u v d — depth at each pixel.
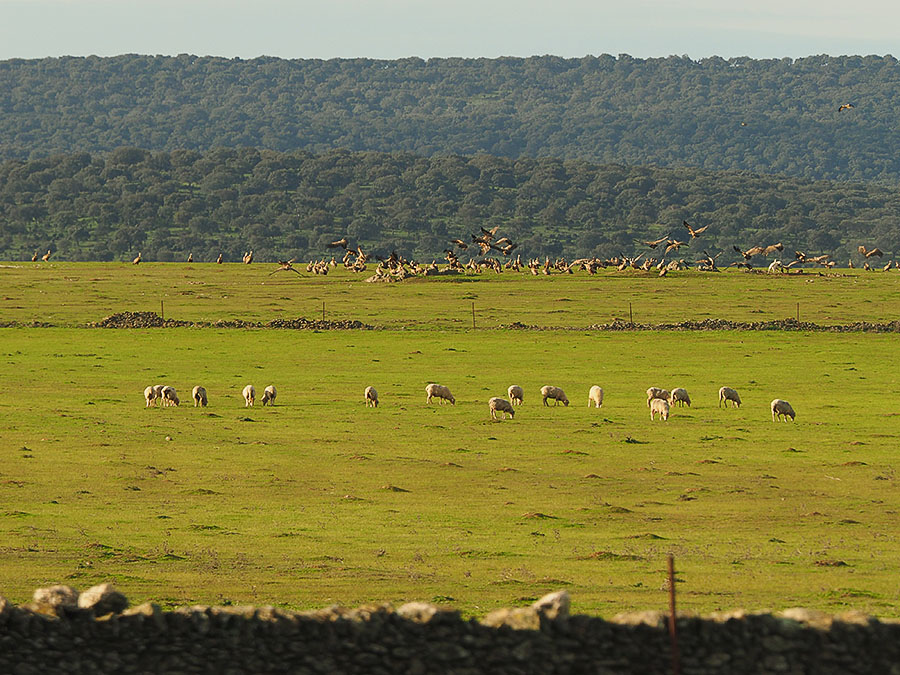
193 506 111.75
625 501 115.44
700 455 139.50
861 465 133.00
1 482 120.88
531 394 192.62
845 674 52.03
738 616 52.66
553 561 90.88
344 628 52.88
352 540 98.31
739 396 188.38
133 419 163.50
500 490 120.25
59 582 82.69
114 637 52.56
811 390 196.88
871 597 79.12
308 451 141.00
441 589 81.12
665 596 79.00
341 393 192.75
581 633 52.41
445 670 52.41
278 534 100.25
